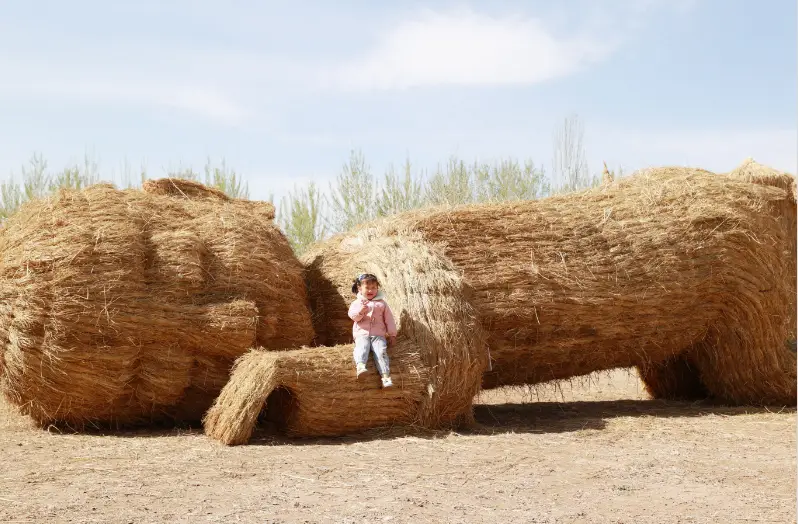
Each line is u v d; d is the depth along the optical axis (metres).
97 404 7.91
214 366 8.23
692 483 5.66
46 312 7.54
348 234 10.27
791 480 5.77
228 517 4.71
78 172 16.23
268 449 7.06
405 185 17.42
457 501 5.12
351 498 5.20
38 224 8.07
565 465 6.34
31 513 4.78
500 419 9.33
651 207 9.98
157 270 8.05
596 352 9.62
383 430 7.89
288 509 4.90
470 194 17.56
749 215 10.09
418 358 8.12
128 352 7.80
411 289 8.56
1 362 7.71
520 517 4.72
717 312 10.01
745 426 8.51
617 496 5.27
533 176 18.58
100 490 5.41
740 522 4.59
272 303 8.59
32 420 8.38
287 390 7.77
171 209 8.80
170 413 8.38
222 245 8.50
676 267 9.64
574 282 9.24
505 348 9.14
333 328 9.43
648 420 8.93
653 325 9.65
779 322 10.11
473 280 9.05
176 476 5.88
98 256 7.82
